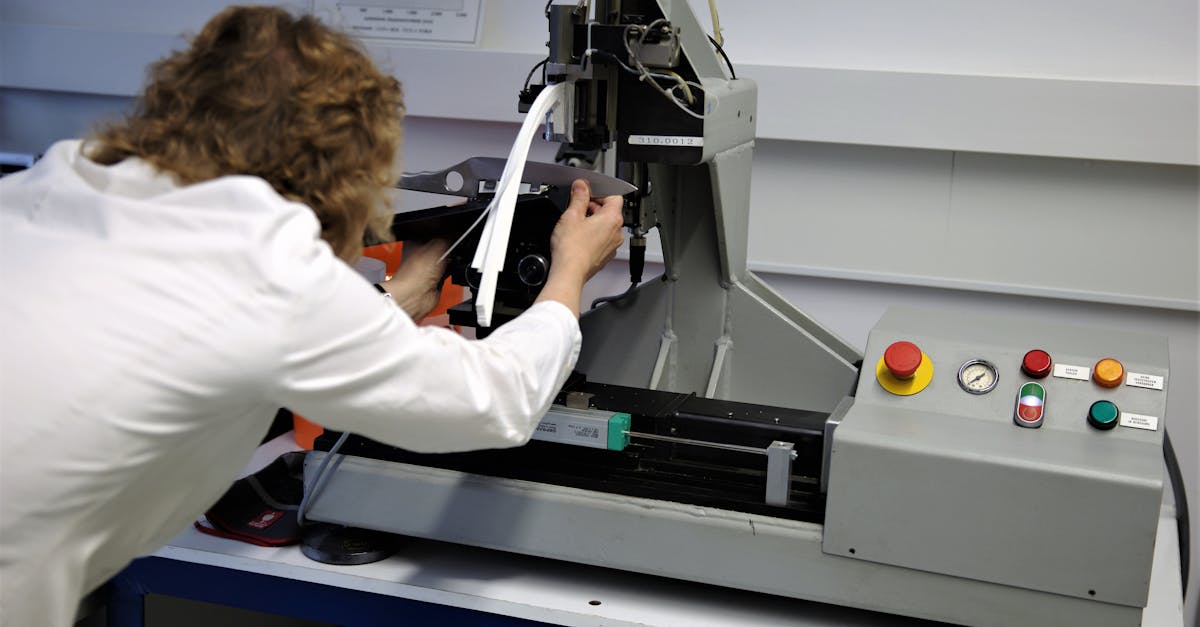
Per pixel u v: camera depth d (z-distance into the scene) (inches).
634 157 51.3
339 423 36.0
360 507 55.9
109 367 31.8
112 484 33.4
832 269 88.9
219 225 32.8
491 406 37.8
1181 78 79.4
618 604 52.2
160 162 34.9
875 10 84.6
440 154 96.3
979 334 54.5
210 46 35.3
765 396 68.1
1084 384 50.4
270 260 32.3
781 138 86.0
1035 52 81.9
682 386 69.1
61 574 35.1
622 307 68.6
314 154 34.8
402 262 54.3
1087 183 82.0
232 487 61.4
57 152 37.4
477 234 52.6
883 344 54.1
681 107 49.9
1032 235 84.2
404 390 35.4
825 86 83.9
